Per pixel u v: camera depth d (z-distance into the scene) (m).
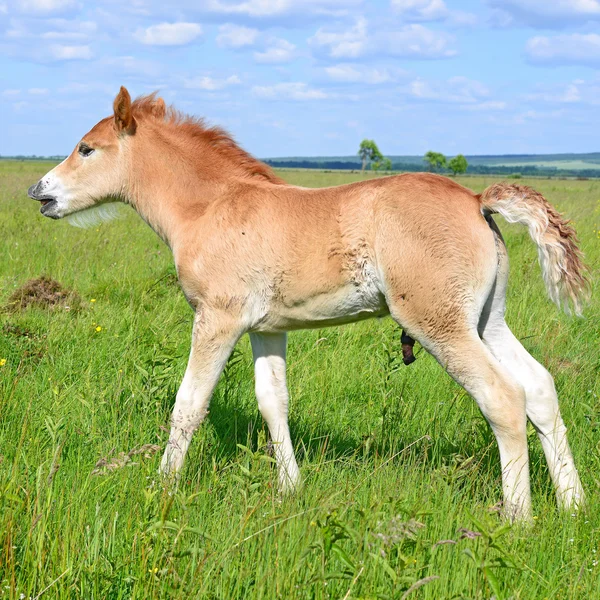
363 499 3.58
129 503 3.41
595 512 3.62
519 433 3.63
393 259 3.82
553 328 6.70
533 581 2.99
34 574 2.77
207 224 4.33
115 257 9.77
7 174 34.19
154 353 5.26
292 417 4.97
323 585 2.68
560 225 3.83
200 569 2.76
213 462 3.87
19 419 4.37
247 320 4.23
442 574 2.92
